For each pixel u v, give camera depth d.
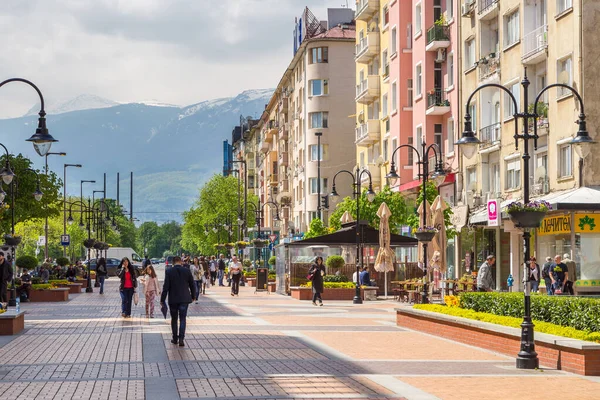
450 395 13.40
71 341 22.30
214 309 36.91
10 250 52.59
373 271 49.97
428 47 55.62
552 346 16.86
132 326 27.42
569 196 35.66
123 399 13.01
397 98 62.50
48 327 27.09
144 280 32.19
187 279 21.27
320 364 17.31
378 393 13.55
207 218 117.69
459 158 52.00
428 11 57.31
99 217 102.00
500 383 14.74
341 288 45.00
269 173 126.38
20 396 13.39
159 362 17.67
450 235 50.00
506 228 41.97
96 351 19.84
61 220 116.25
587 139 20.28
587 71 37.03
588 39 37.09
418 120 58.84
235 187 119.56
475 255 49.97
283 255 51.97
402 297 42.88
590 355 15.76
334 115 90.44
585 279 36.41
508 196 45.06
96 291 60.12
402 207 56.00
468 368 16.78
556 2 39.53
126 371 16.27
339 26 94.31
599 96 37.00
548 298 19.48
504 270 46.41
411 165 61.22
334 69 90.50
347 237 48.09
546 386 14.41
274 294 53.59
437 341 22.30
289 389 13.93
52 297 45.25
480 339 20.69
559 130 39.00
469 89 50.94
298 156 98.94
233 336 23.66
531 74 42.84
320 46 90.75
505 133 45.53
